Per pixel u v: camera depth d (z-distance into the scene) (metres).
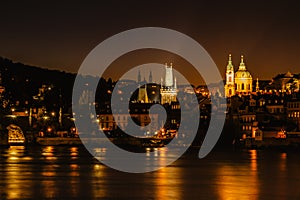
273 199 105.50
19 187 117.69
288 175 145.62
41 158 198.25
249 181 131.62
